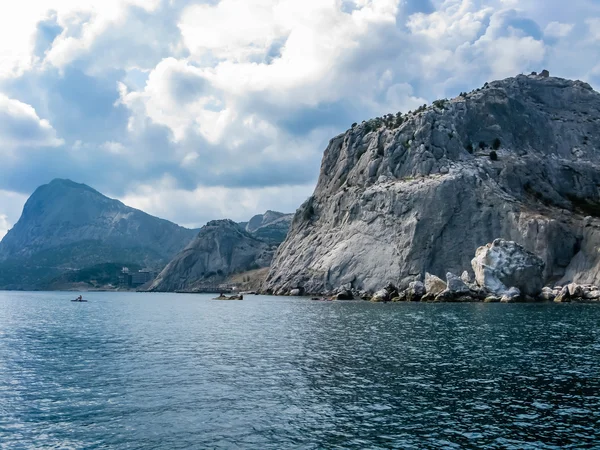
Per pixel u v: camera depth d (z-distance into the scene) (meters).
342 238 161.12
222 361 39.31
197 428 23.28
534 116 187.75
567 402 27.00
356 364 37.28
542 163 166.50
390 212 148.50
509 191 149.38
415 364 37.06
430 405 26.55
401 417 24.64
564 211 143.00
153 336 57.69
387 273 141.12
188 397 28.41
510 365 36.47
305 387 30.44
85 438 22.14
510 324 63.50
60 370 36.47
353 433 22.47
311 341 50.00
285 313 89.69
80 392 29.81
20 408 26.59
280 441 21.58
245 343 49.59
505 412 25.33
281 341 50.53
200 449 20.78
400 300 126.56
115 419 24.67
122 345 49.78
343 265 152.50
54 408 26.58
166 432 22.80
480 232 136.25
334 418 24.55
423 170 154.62
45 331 65.19
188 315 92.94
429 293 122.56
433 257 137.12
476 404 26.69
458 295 117.81
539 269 118.00
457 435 22.20
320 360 39.09
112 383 32.03
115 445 21.30
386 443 21.28
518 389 29.66
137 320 82.69
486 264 119.19
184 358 41.09
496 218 136.50
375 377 32.94
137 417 24.94
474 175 144.25
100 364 38.75
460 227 137.88
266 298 158.12
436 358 39.41
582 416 24.69
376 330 58.59
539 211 142.88
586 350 42.88
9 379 33.50
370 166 170.38
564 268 131.00
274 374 34.16
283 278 181.62
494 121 176.12
